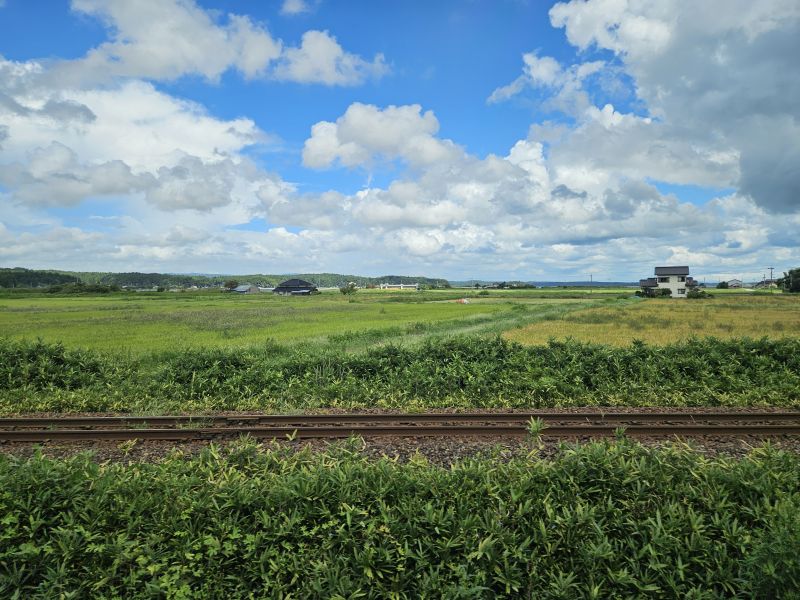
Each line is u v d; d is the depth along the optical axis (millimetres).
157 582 3990
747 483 4641
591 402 10320
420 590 4023
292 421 8781
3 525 4324
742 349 13117
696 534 4152
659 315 39250
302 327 29625
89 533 4262
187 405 10312
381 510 4516
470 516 4477
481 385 11359
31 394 11164
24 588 4066
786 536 3783
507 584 3986
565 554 4285
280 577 4109
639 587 3893
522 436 7785
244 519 4477
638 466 5004
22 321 35344
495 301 75312
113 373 13172
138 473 5277
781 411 9383
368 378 12648
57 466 5016
